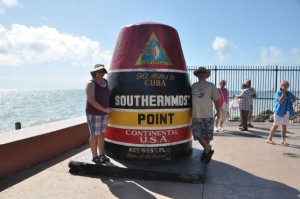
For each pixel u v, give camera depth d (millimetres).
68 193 4480
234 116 14109
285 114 7805
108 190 4605
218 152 6988
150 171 5039
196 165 5305
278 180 5078
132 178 5117
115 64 5723
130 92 5410
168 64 5508
